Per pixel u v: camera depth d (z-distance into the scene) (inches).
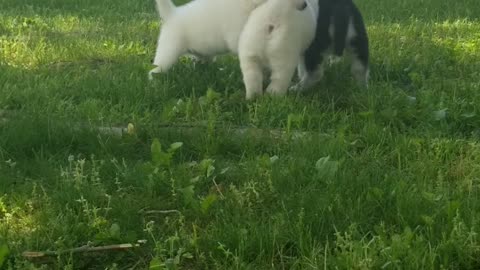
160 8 85.0
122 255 45.7
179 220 49.0
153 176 55.3
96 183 54.3
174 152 61.6
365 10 145.4
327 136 64.5
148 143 64.9
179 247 45.8
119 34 116.6
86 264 44.9
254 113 70.4
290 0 71.1
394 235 44.4
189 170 57.9
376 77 87.6
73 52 101.1
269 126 69.0
